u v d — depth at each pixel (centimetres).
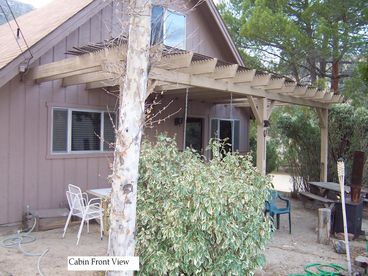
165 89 763
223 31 1046
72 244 577
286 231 709
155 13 575
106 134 803
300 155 1119
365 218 861
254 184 411
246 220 387
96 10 748
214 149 441
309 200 958
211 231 367
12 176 668
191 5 979
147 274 378
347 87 1372
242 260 379
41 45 658
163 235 371
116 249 314
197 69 620
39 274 449
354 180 687
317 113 1049
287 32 1322
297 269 499
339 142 1080
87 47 584
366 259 507
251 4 1548
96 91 782
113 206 316
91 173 779
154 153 409
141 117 315
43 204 710
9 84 658
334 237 672
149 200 386
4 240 594
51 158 717
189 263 366
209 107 1091
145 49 314
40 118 700
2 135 653
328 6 1308
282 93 844
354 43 1300
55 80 717
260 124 805
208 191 362
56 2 1051
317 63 1596
